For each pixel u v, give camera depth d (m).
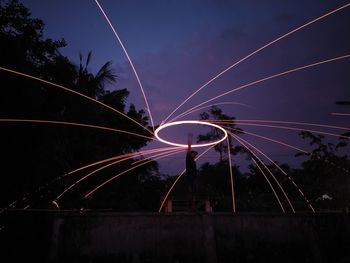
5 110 8.94
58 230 5.62
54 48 11.25
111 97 20.73
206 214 6.09
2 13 9.79
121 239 5.74
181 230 5.93
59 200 13.00
